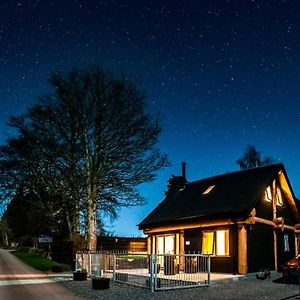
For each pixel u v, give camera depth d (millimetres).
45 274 24156
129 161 28500
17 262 36500
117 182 28266
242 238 21578
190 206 26453
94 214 28141
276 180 26172
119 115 28469
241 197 23438
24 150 29344
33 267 30234
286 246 26016
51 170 28969
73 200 28938
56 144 28500
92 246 27719
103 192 28422
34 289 16891
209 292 15859
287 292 15812
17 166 30078
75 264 26234
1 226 104938
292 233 27219
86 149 28422
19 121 29266
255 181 24844
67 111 28422
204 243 23750
